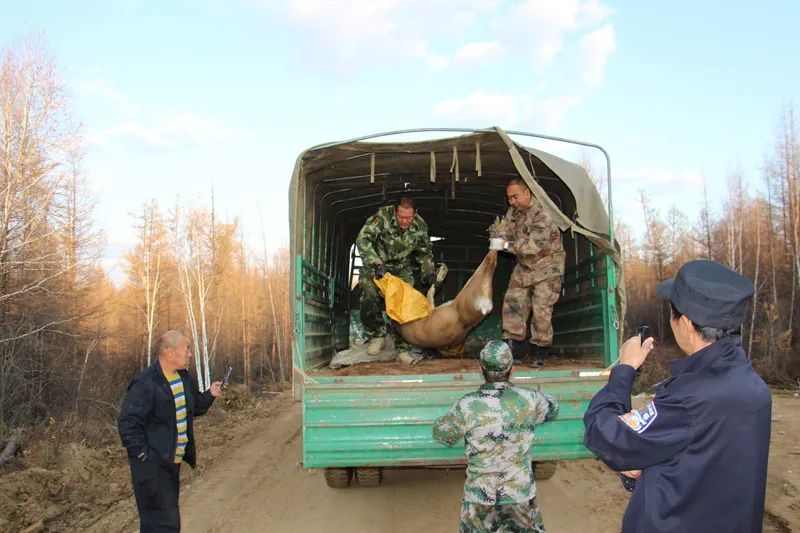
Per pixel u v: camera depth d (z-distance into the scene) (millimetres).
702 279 2463
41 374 15992
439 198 9352
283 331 39469
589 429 2600
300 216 6867
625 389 2746
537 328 6969
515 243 6832
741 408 2320
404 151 6820
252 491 7875
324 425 5531
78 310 20562
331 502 7141
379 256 8031
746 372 2404
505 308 7133
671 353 32000
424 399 5543
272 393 22172
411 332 7160
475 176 8078
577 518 6457
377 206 9586
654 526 2367
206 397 5539
